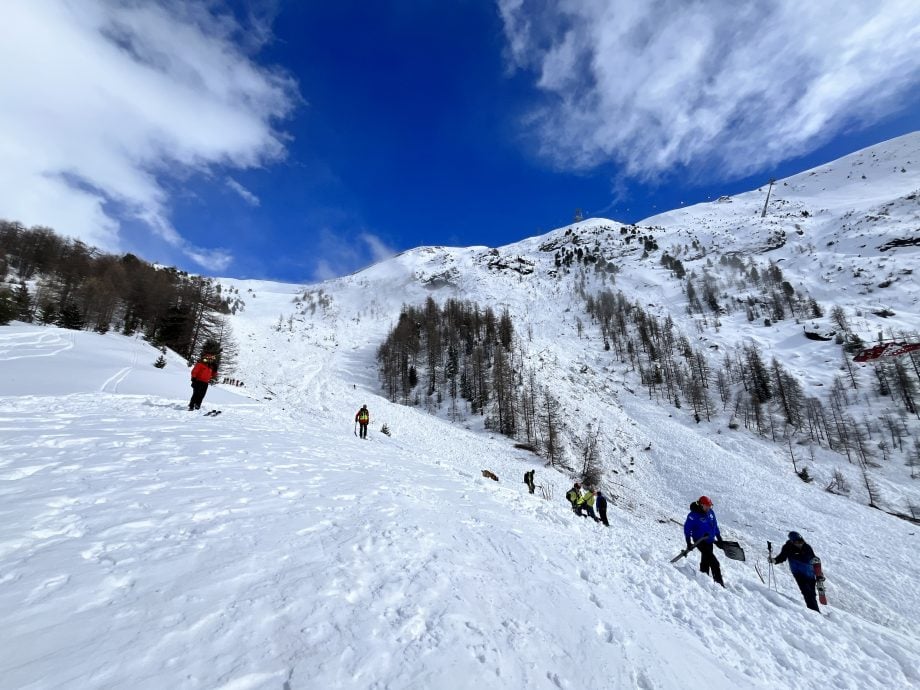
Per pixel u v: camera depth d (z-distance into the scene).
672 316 122.69
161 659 2.63
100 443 7.89
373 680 2.95
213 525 4.98
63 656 2.46
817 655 6.38
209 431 11.16
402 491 9.19
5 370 17.38
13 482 5.13
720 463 55.50
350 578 4.37
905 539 37.88
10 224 84.50
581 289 157.75
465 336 94.31
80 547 3.81
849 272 121.25
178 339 54.78
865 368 76.12
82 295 56.22
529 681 3.53
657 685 4.11
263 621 3.29
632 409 75.25
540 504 12.99
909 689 5.94
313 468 9.54
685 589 7.99
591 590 6.34
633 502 46.09
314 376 75.12
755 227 188.12
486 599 4.81
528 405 61.75
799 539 9.21
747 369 81.88
